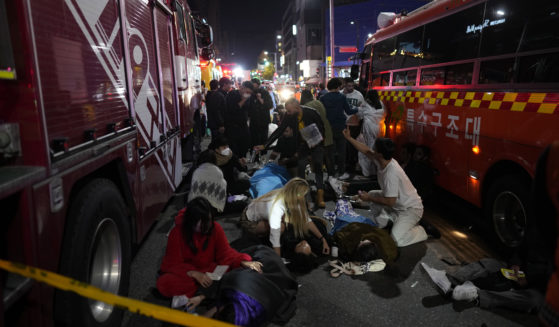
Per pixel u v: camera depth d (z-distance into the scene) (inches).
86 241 88.7
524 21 140.0
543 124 129.0
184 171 241.6
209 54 390.3
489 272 130.6
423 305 124.3
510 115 144.6
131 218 125.3
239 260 126.3
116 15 114.7
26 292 69.1
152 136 153.4
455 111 182.2
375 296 130.2
